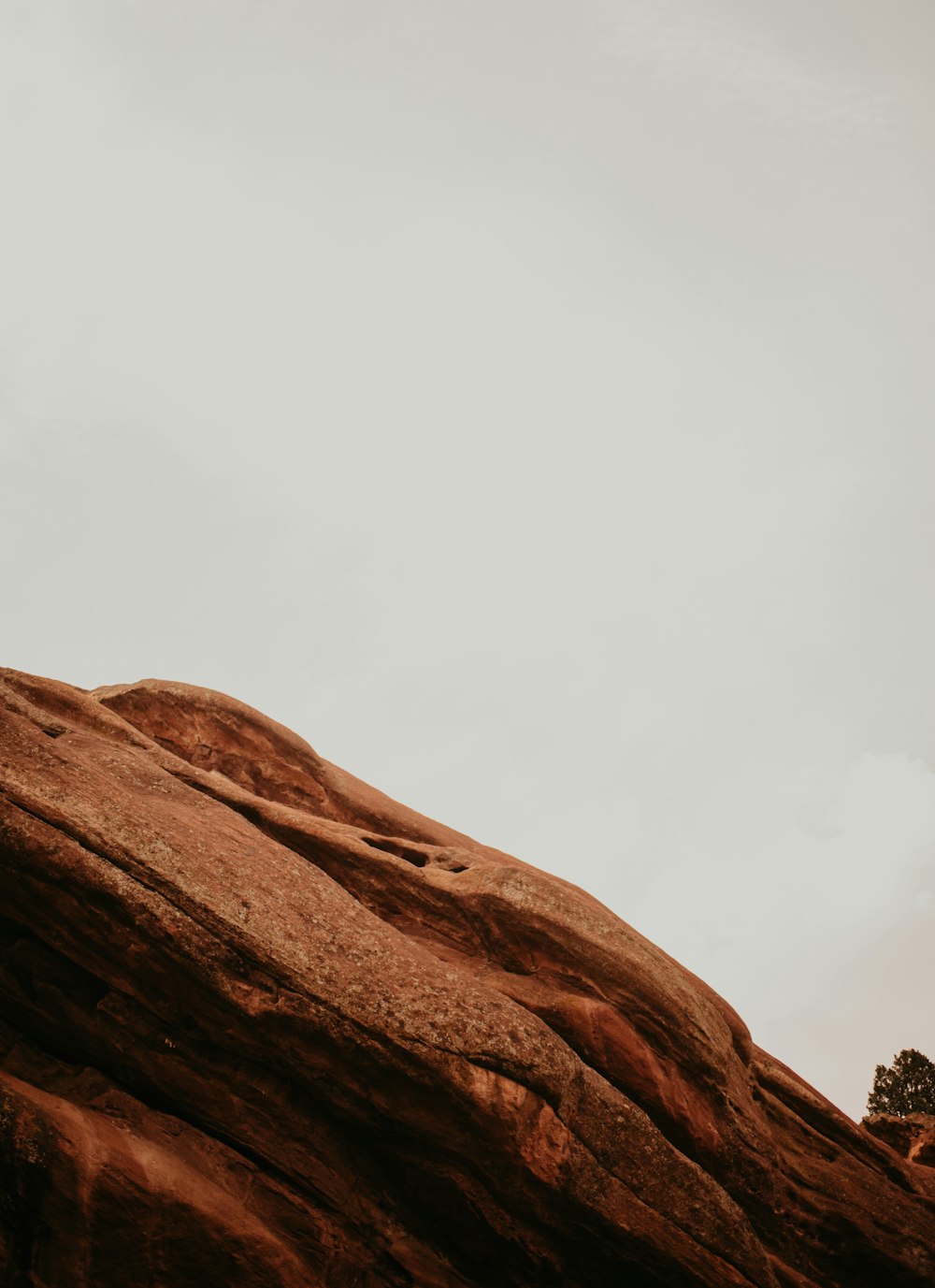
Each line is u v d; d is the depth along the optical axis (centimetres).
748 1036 2409
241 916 1717
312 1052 1697
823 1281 2062
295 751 2802
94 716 2314
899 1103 4634
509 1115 1711
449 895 2252
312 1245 1658
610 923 2244
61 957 1717
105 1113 1670
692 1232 1834
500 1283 1767
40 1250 1472
